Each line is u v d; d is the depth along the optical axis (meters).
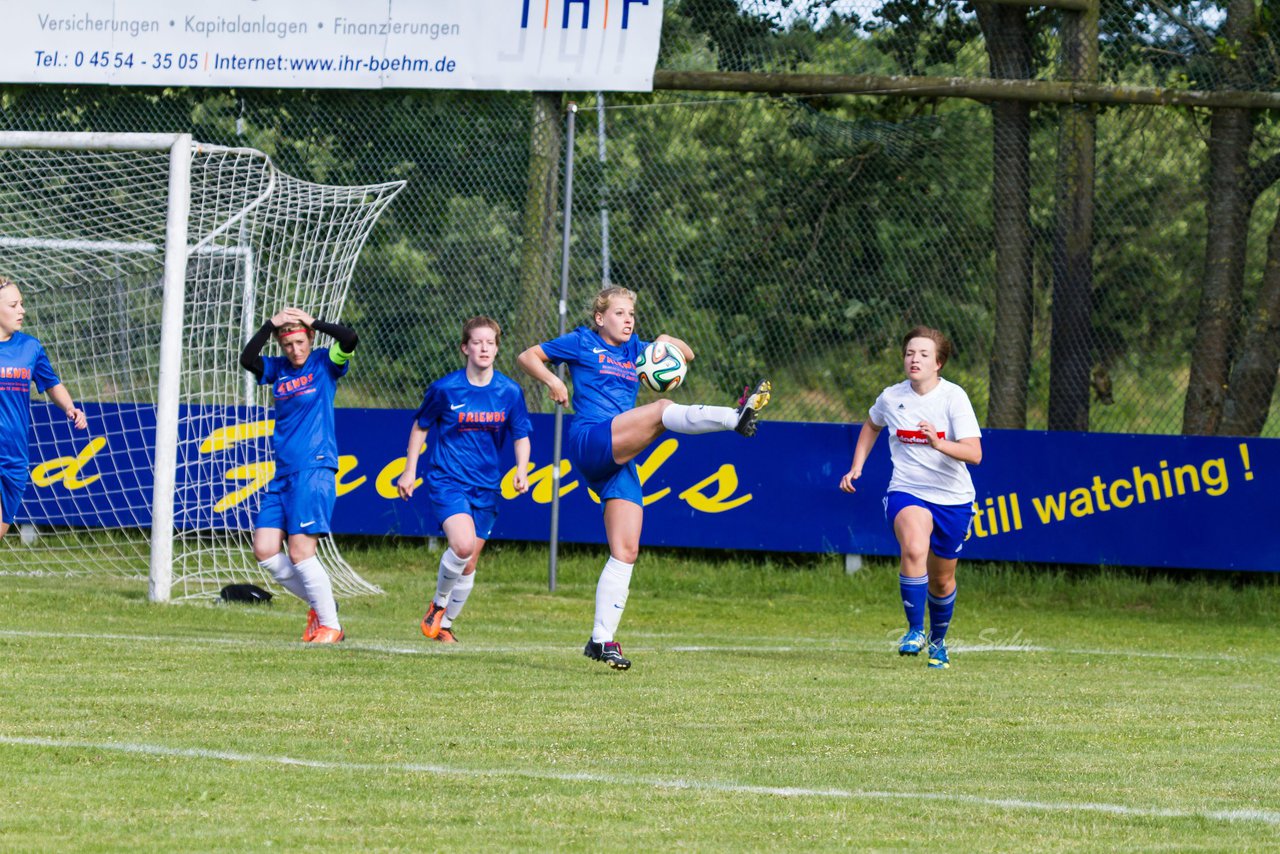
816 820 16.06
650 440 25.92
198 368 48.69
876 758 19.59
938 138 48.28
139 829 15.05
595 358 27.55
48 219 48.94
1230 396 47.12
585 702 23.47
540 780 17.75
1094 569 46.03
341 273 44.28
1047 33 48.12
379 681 24.91
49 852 14.09
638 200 49.41
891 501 29.83
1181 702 25.17
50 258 48.84
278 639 30.78
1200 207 46.97
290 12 50.06
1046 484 45.31
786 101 48.75
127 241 48.78
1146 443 44.78
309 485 30.31
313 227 49.47
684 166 49.31
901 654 30.09
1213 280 46.88
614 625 26.95
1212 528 44.38
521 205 50.00
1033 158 47.78
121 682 23.89
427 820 15.72
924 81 46.94
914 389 29.69
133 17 51.12
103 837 14.70
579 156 49.50
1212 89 46.97
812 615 41.75
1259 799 17.50
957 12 49.34
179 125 52.25
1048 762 19.56
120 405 48.47
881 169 48.69
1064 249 47.22
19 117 52.72
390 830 15.27
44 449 48.94
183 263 37.53
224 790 16.83
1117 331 47.72
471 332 31.05
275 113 51.66
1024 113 47.59
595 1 48.06
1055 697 25.36
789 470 46.50
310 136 51.47
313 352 30.89
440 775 17.91
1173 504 44.56
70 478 48.78
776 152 49.03
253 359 30.08
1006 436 45.59
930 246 48.59
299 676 25.16
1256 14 46.66
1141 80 47.75
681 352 28.36
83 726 20.22
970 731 21.72
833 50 50.03
